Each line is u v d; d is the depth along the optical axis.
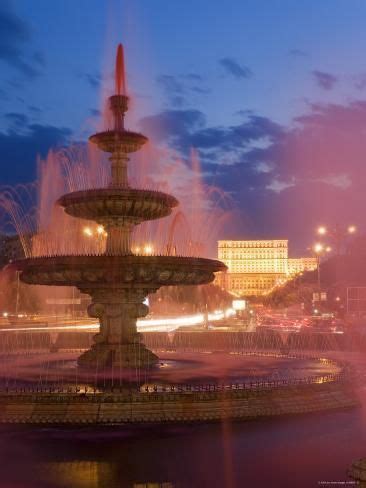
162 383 11.16
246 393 10.09
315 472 7.29
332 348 22.25
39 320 50.75
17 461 7.70
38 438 8.75
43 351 19.02
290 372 13.02
